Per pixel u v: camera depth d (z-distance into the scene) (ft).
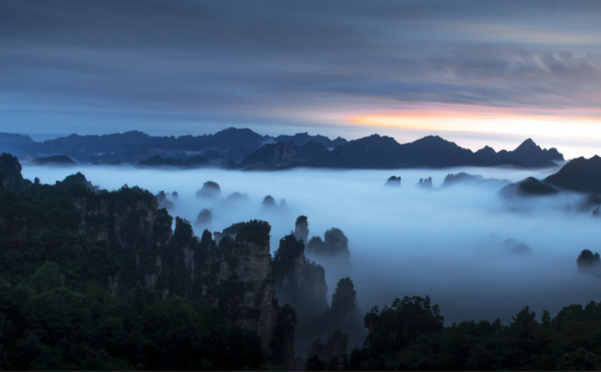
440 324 323.57
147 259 414.00
